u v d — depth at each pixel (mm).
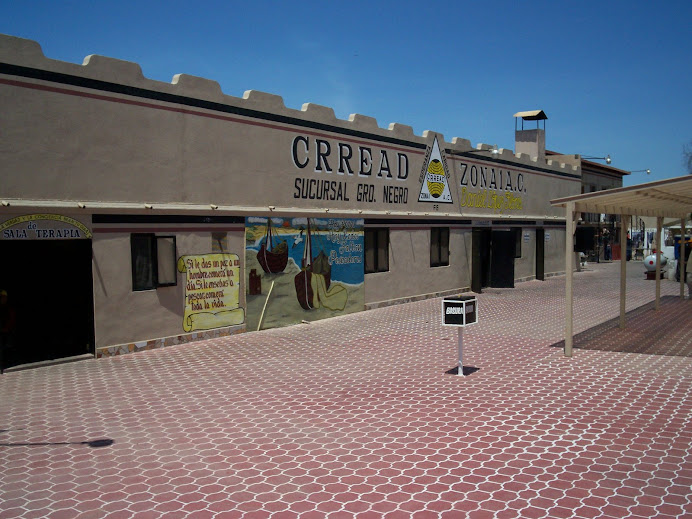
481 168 22406
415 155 18734
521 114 29203
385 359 10547
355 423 6961
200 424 7004
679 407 7395
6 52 9266
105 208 10445
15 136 9391
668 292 20984
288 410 7523
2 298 9719
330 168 15414
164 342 11594
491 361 10242
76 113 10141
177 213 11688
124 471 5641
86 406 7758
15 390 8531
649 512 4672
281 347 11703
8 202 9250
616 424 6766
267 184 13664
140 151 11102
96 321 10516
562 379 8891
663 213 15266
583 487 5137
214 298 12523
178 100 11719
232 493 5125
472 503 4863
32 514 4766
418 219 18953
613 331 13164
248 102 13141
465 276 21609
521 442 6238
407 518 4621
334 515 4691
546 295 20578
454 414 7238
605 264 37656
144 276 11281
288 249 14219
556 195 28766
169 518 4680
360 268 16531
